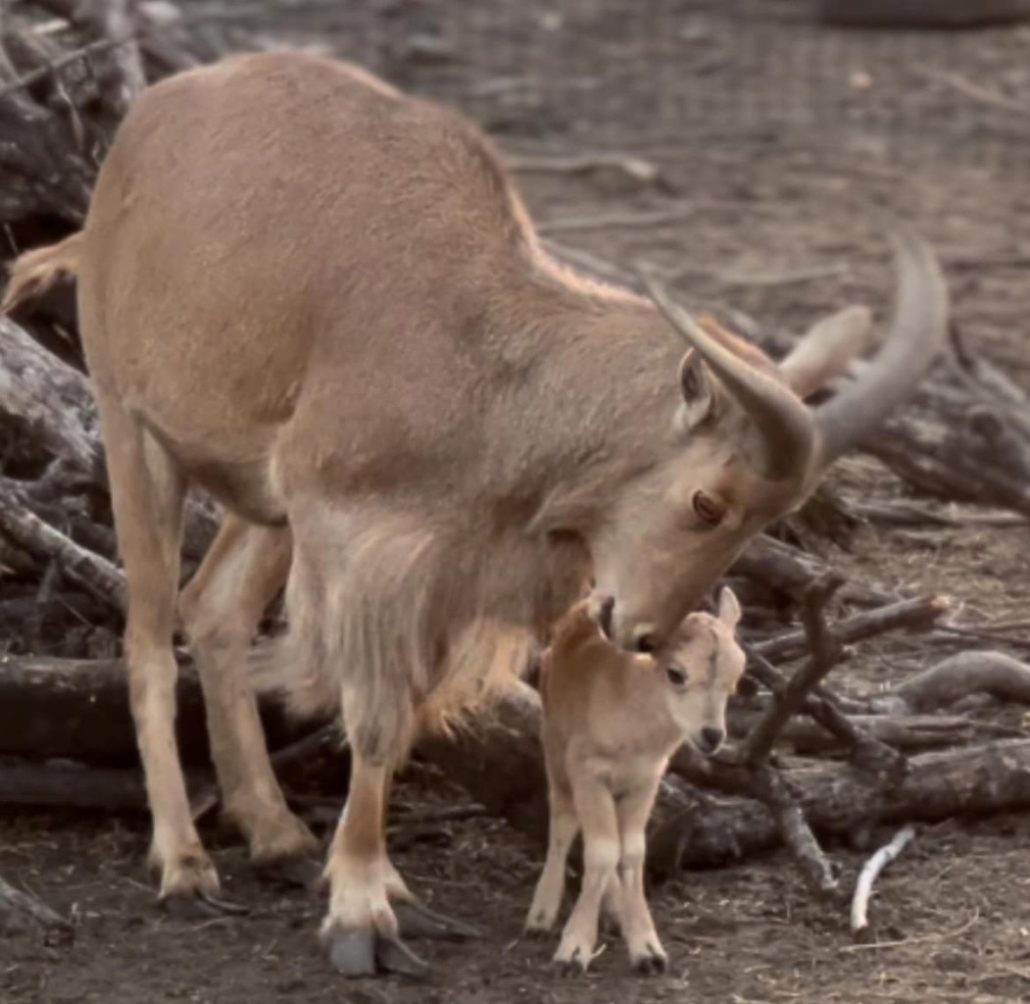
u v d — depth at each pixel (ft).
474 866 63.62
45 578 69.51
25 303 73.92
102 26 85.81
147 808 65.62
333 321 57.26
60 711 64.34
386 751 57.00
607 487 54.75
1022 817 65.87
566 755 57.26
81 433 72.59
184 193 60.13
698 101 168.86
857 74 176.35
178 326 60.03
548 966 57.41
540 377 55.57
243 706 63.72
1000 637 76.13
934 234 139.85
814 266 132.36
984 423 91.09
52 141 80.02
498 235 58.18
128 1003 55.67
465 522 56.29
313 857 63.05
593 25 187.42
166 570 63.05
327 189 58.39
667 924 59.82
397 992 56.24
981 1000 55.88
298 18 177.68
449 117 59.98
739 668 55.36
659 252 134.41
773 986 56.49
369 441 56.39
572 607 57.21
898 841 63.67
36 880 62.44
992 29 188.65
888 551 86.53
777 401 51.26
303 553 57.82
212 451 60.44
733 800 64.08
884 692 71.56
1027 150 160.15
